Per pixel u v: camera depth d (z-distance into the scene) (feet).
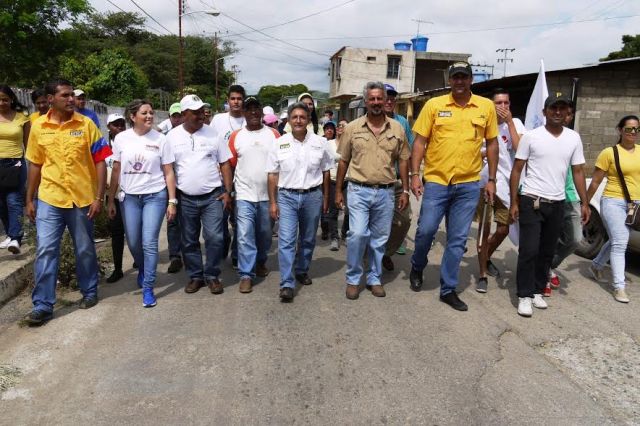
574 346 12.67
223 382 10.62
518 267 14.56
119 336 12.68
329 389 10.42
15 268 15.94
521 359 11.88
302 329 13.23
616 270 15.84
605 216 16.22
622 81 38.52
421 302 15.30
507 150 16.19
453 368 11.34
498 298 15.87
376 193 15.03
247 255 15.90
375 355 11.87
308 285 16.75
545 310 14.94
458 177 14.29
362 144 14.82
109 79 77.82
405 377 10.93
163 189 14.97
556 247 15.97
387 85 18.33
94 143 13.94
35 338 12.53
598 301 15.79
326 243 23.00
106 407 9.70
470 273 18.42
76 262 14.21
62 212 13.65
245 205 15.85
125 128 18.76
